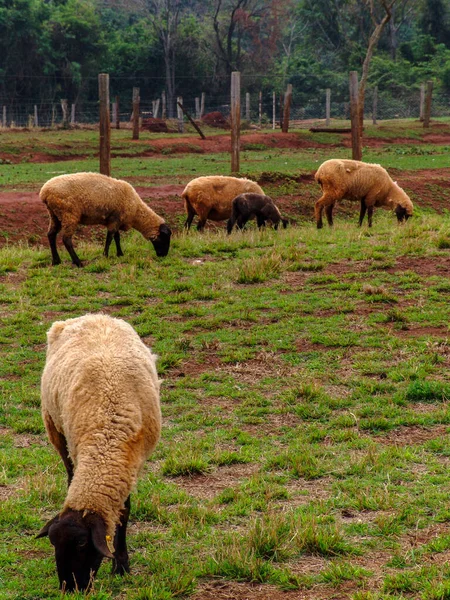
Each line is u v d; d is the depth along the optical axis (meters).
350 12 83.44
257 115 71.56
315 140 44.09
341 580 5.70
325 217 24.59
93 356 5.82
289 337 11.30
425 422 8.49
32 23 66.25
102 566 6.00
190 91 76.56
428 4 83.38
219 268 14.99
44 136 42.22
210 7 87.44
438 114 69.19
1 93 66.75
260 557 5.96
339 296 13.00
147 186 26.00
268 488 7.12
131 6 84.50
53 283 14.05
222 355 10.83
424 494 6.85
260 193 19.73
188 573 5.83
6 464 7.89
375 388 9.42
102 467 5.21
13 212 21.33
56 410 5.99
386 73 73.69
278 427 8.66
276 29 83.06
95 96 74.81
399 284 13.49
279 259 14.82
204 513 6.70
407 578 5.58
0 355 11.03
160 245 15.91
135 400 5.65
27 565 6.07
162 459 8.00
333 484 7.19
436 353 10.27
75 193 14.91
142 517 6.84
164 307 12.82
